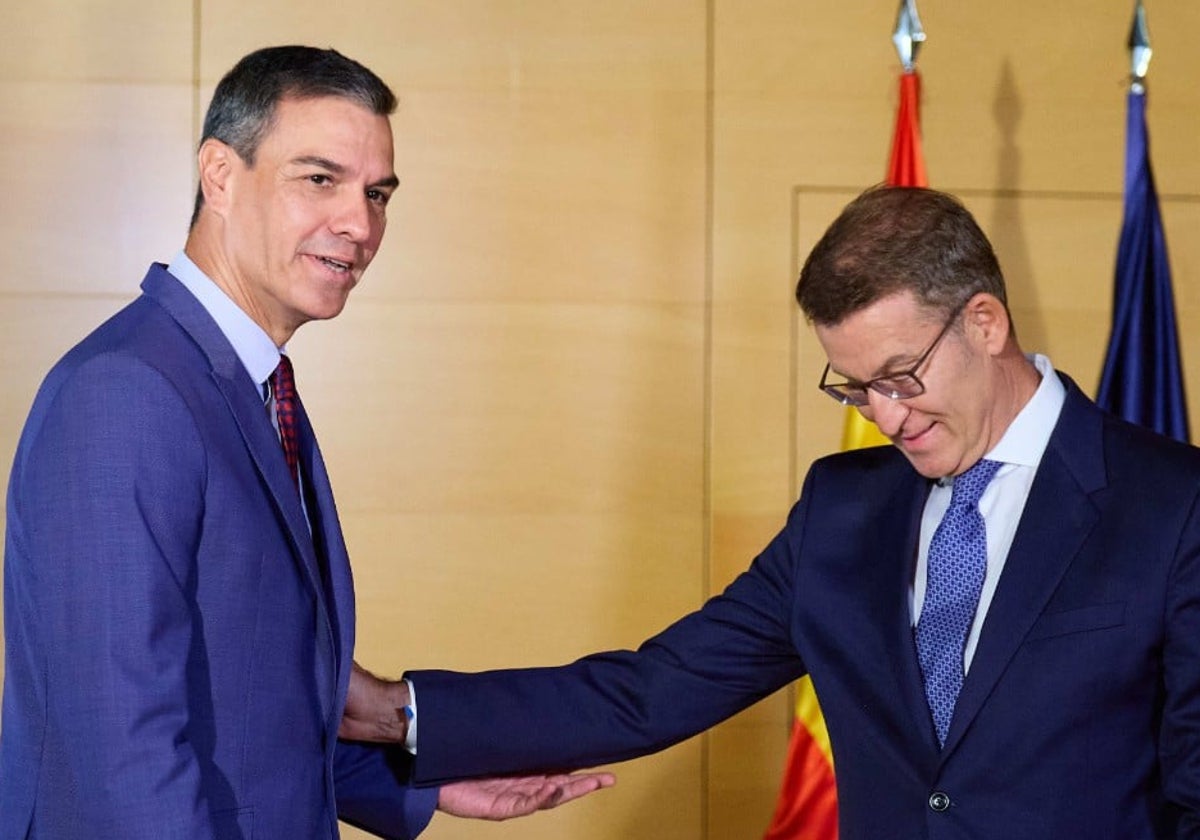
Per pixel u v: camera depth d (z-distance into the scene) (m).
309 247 1.96
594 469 3.43
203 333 1.93
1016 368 1.97
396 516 3.40
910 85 3.05
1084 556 1.87
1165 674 1.82
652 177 3.44
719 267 3.44
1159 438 1.95
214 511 1.84
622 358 3.43
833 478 2.15
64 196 3.33
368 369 3.40
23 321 3.32
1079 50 3.49
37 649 1.83
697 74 3.44
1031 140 3.48
